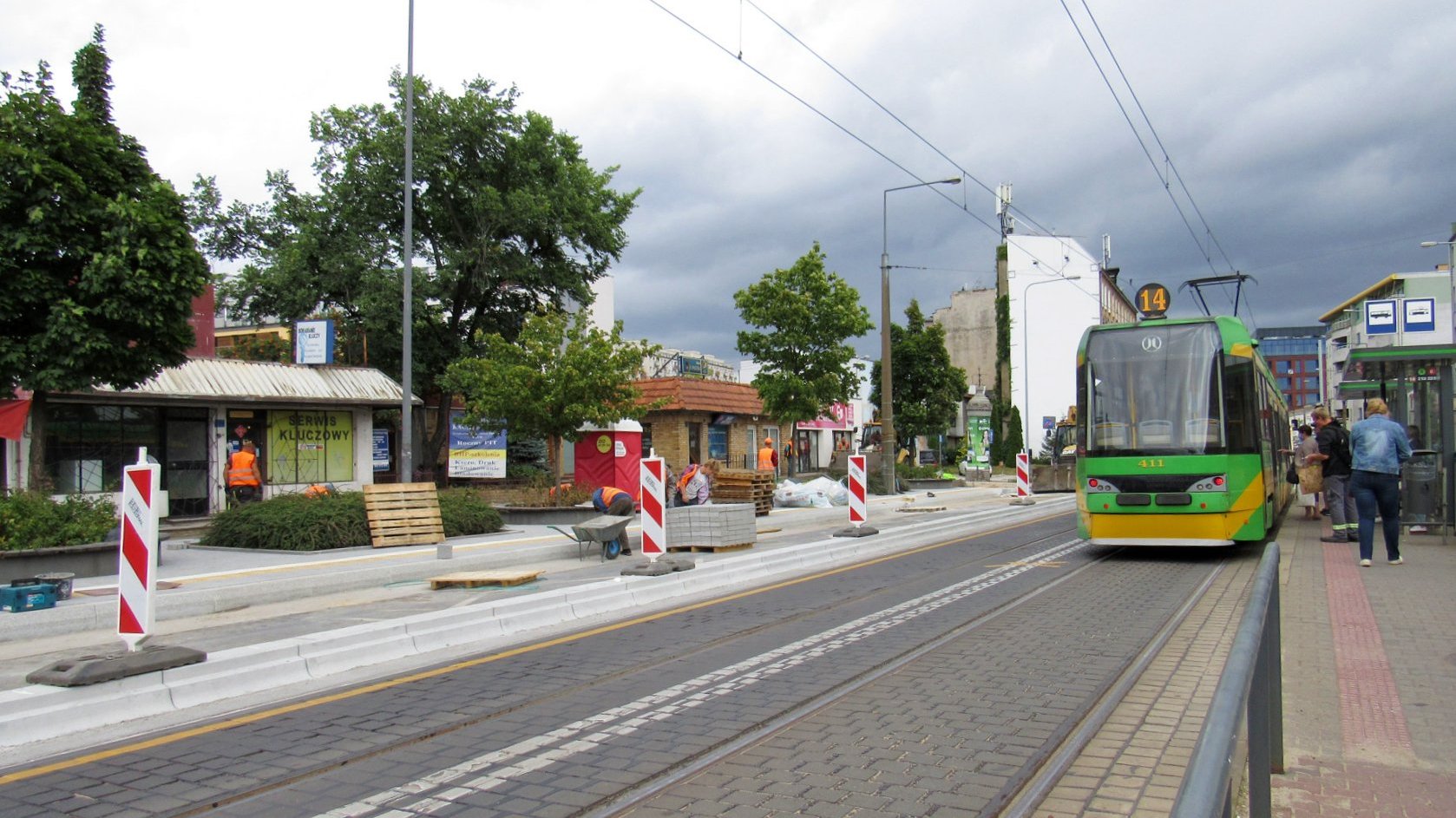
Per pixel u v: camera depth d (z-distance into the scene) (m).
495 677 7.51
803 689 6.84
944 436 63.00
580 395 21.50
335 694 7.09
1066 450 40.78
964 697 6.52
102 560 12.62
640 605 11.09
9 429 17.42
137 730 6.23
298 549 15.52
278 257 31.89
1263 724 3.42
